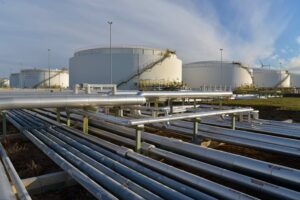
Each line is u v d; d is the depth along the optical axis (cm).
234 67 5341
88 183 361
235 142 603
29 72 5747
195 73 5484
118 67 3928
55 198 417
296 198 301
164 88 3434
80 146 554
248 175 415
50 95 632
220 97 1268
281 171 367
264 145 555
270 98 2717
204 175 464
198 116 650
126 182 362
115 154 505
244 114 926
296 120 1292
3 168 408
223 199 323
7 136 784
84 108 717
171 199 322
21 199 321
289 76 7319
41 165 554
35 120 904
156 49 4159
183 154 529
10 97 569
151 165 436
